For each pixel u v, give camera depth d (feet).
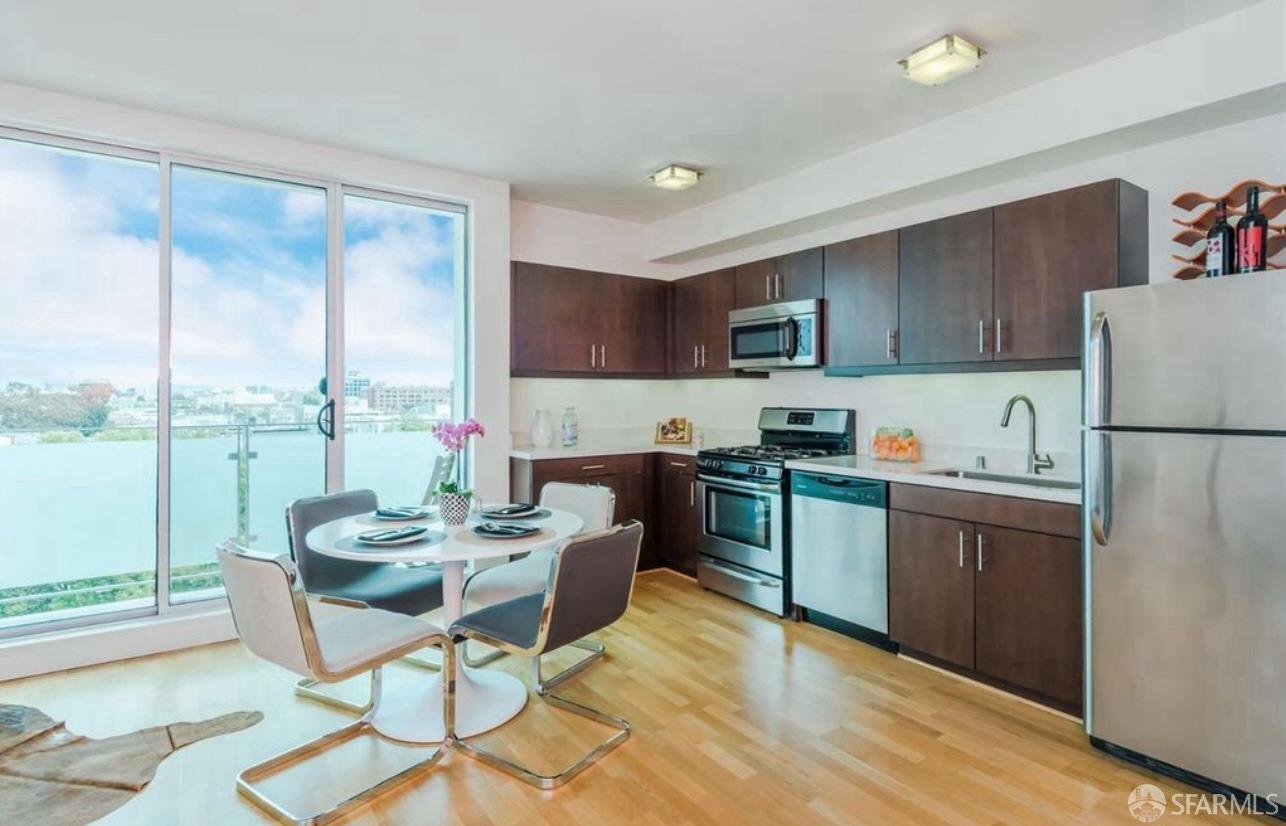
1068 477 9.30
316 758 6.99
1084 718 7.23
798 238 13.74
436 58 8.27
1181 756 6.42
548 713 7.98
